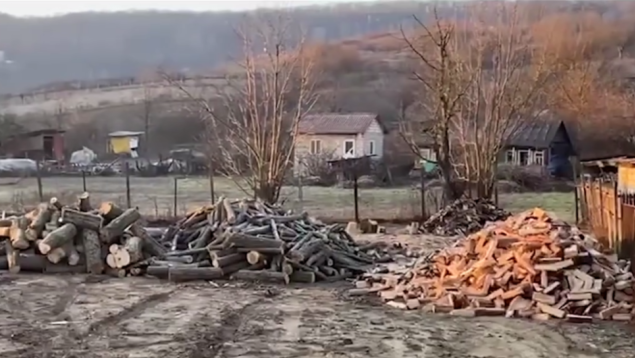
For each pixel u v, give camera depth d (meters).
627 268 13.00
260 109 23.53
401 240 19.91
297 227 16.17
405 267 14.84
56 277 14.52
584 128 37.38
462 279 12.45
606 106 37.91
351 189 30.67
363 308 11.92
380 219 23.94
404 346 9.40
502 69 23.94
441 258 13.39
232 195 27.98
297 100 25.52
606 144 37.12
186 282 14.21
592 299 11.38
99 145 47.28
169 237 16.64
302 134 30.47
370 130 40.66
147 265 14.84
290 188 31.09
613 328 10.49
